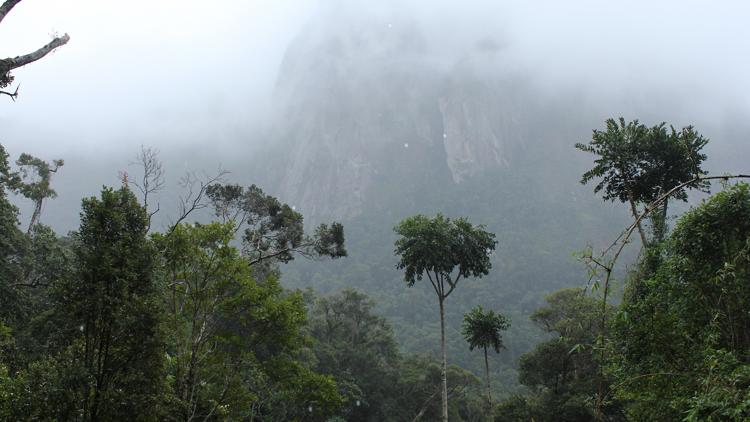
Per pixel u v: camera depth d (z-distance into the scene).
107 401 10.55
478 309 32.38
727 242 9.90
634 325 9.94
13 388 10.22
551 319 39.09
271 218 28.52
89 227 11.30
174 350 16.36
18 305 20.23
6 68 6.48
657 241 18.55
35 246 22.56
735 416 6.00
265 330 17.91
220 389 17.55
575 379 32.34
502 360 99.50
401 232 27.67
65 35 7.28
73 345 11.23
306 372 18.95
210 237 17.25
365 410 48.09
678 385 9.05
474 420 54.91
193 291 16.70
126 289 10.91
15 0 6.68
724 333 9.45
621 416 24.11
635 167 20.02
